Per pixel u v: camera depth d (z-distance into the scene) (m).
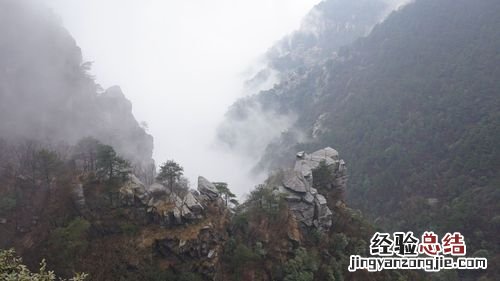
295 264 56.50
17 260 20.22
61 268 47.59
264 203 63.25
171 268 52.28
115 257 51.38
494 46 196.88
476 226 115.62
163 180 61.31
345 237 66.06
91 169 65.31
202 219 57.19
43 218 56.00
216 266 53.78
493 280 93.25
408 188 149.88
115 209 56.56
